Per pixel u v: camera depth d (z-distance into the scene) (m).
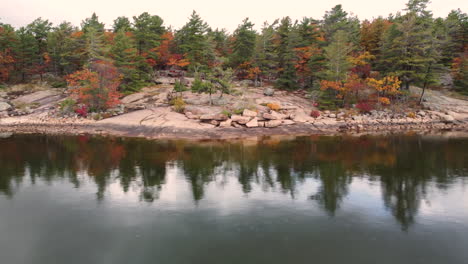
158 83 62.03
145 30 60.03
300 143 30.95
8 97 56.47
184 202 13.73
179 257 9.13
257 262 8.87
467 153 24.94
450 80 65.00
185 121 40.00
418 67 52.19
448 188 15.67
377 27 66.62
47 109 49.31
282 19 68.06
